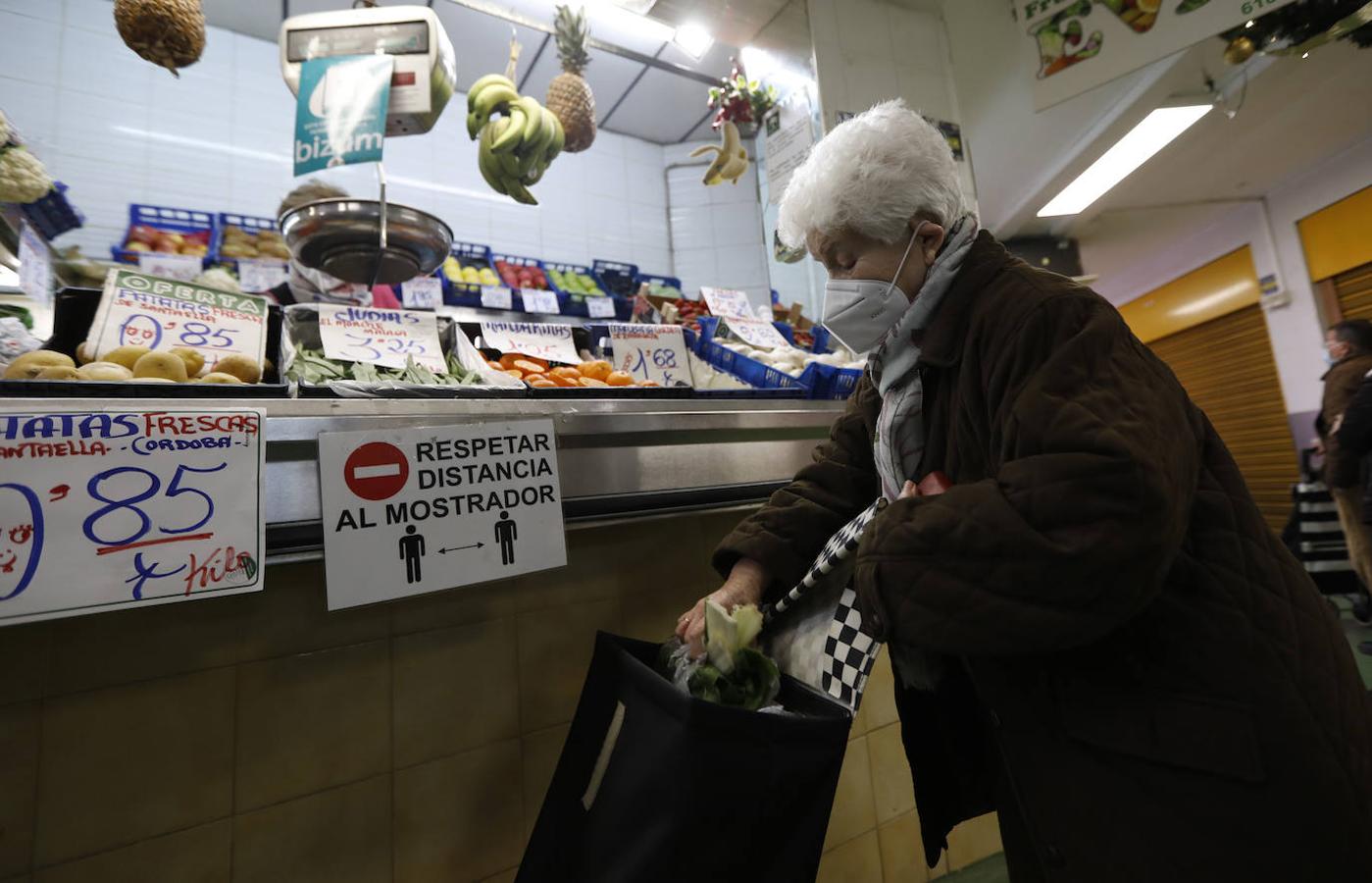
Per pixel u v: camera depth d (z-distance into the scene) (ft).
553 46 10.97
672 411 3.71
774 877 2.04
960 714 2.97
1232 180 15.40
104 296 3.18
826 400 4.71
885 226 2.56
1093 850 2.23
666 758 1.99
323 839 2.94
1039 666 2.35
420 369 3.78
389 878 3.08
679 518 4.18
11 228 3.59
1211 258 18.34
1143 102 11.46
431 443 2.71
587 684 2.62
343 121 4.25
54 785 2.47
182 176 9.98
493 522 2.80
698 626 2.75
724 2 7.68
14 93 9.01
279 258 9.17
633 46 10.91
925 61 8.42
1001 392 2.31
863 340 2.90
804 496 3.23
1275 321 16.75
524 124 5.53
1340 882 1.94
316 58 4.40
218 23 10.44
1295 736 1.97
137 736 2.62
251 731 2.83
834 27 7.79
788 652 2.66
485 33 10.52
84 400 2.07
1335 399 10.75
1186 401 2.38
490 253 11.44
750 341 5.70
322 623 3.01
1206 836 2.02
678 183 14.44
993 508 1.98
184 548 2.15
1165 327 20.81
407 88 4.51
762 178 10.51
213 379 2.86
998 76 10.87
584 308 10.39
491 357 4.57
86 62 9.49
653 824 1.98
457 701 3.31
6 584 1.87
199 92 10.24
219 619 2.80
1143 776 2.13
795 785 2.05
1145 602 1.92
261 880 2.80
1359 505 9.76
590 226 13.51
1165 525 1.86
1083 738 2.23
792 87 8.21
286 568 2.95
